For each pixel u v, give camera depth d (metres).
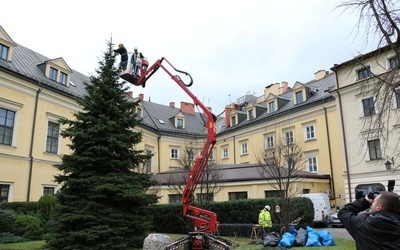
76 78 30.58
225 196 25.36
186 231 19.88
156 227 20.84
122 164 12.88
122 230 11.98
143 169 24.08
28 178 21.67
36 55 26.47
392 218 2.73
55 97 24.58
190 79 11.48
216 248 9.45
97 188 11.73
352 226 2.91
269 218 14.95
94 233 11.36
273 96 36.03
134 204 12.84
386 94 10.45
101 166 12.74
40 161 22.75
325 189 27.53
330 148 28.66
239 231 17.30
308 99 31.88
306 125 31.27
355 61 11.62
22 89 22.00
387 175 22.77
